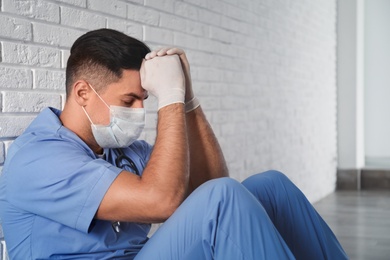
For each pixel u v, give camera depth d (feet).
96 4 6.81
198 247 4.09
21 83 5.59
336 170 20.43
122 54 4.57
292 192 5.23
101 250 4.50
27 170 4.26
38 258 4.36
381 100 22.31
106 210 4.18
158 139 4.45
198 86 9.59
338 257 5.31
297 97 15.52
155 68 4.64
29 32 5.69
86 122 4.65
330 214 14.96
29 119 5.69
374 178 20.30
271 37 13.26
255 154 12.25
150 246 4.30
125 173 4.26
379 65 22.30
